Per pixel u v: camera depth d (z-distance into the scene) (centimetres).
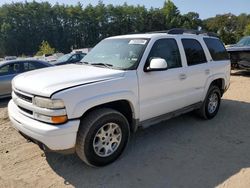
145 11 10744
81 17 10562
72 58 1568
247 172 400
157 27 10562
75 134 374
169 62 504
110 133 417
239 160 436
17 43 9862
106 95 399
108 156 418
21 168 421
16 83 432
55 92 362
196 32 601
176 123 600
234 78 1160
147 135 536
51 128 361
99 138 406
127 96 427
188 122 606
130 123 457
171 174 398
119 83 417
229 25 10194
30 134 379
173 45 520
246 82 1060
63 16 10444
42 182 384
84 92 379
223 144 494
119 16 10712
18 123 403
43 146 375
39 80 403
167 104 499
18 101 414
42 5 10312
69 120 369
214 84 640
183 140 512
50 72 443
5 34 9731
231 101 789
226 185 370
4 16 9981
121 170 409
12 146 497
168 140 512
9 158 452
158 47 487
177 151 468
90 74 417
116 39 533
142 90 450
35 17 10144
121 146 432
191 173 400
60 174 403
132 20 10731
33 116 387
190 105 560
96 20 10638
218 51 645
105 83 402
